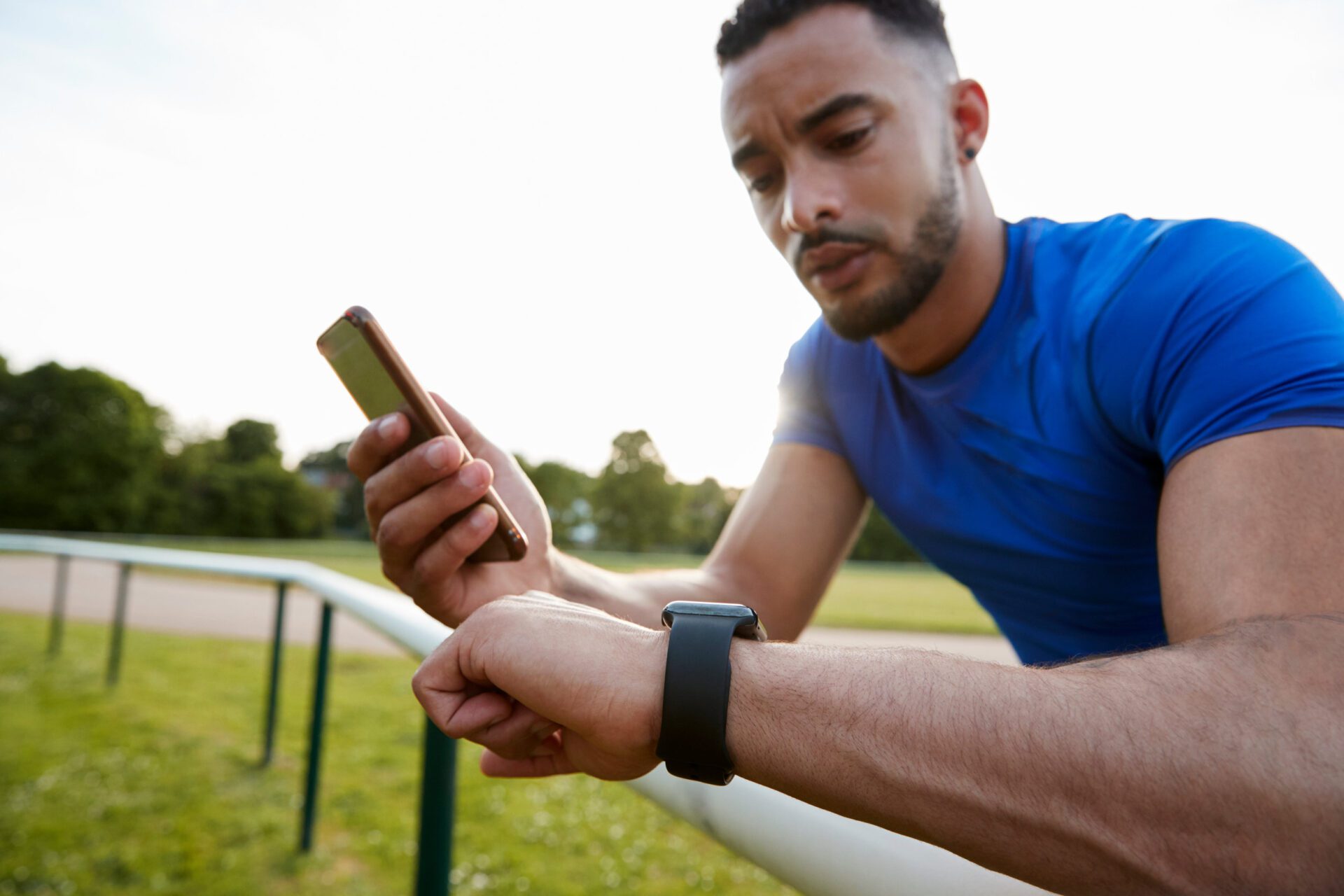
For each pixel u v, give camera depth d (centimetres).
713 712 61
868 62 113
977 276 124
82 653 861
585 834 400
